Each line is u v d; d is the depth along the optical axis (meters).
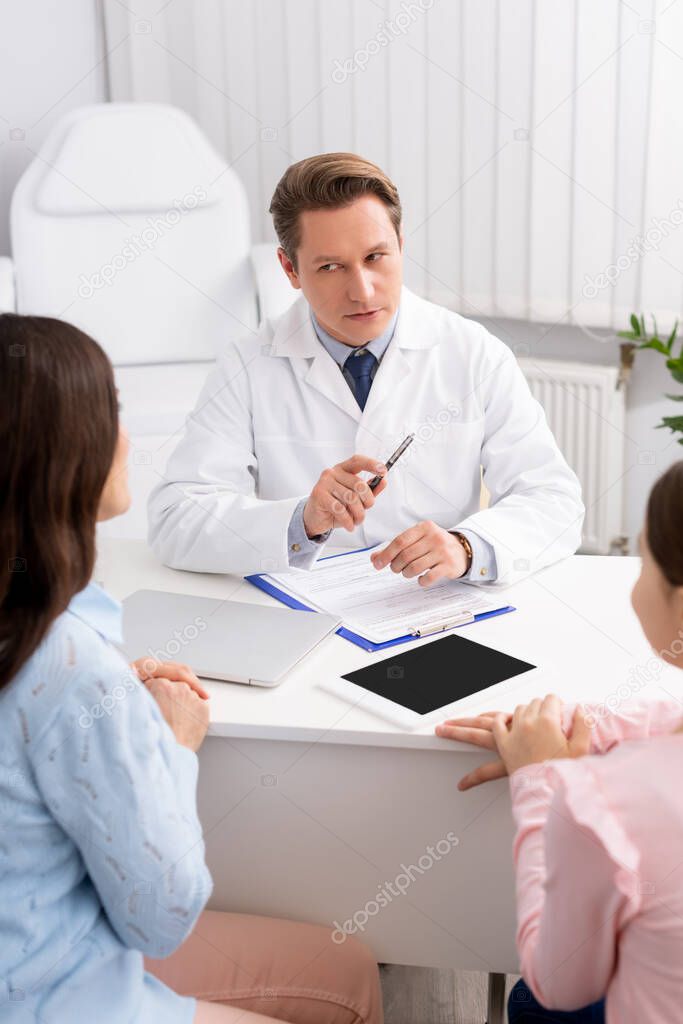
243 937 1.27
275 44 3.40
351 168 1.61
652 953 0.88
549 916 0.92
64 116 3.11
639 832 0.86
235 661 1.35
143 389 2.93
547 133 2.99
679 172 2.79
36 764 0.95
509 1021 1.22
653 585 0.94
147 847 0.96
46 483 0.94
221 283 3.17
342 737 1.22
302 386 1.84
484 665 1.34
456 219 3.23
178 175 3.13
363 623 1.46
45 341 0.94
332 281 1.65
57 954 0.98
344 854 1.30
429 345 1.83
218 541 1.63
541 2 2.90
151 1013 1.03
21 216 3.08
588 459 3.10
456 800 1.24
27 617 0.94
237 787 1.29
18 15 3.35
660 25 2.73
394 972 1.76
